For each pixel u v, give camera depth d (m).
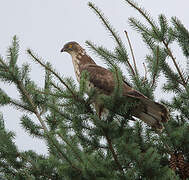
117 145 11.16
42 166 12.03
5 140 12.92
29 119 14.12
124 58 14.73
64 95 11.70
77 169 11.10
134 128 12.83
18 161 12.97
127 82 14.61
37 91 12.02
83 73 11.95
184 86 14.98
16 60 13.19
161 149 13.37
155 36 14.62
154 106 13.37
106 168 11.36
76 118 11.96
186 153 13.17
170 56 14.85
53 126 14.02
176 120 14.03
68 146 11.31
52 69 11.74
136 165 10.95
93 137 13.01
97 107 12.41
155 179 10.99
